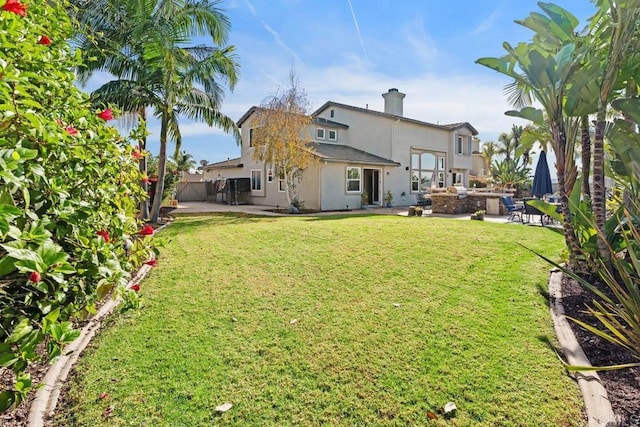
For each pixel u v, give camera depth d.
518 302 4.32
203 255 6.93
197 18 11.66
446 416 2.43
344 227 9.80
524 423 2.34
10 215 1.54
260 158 16.80
